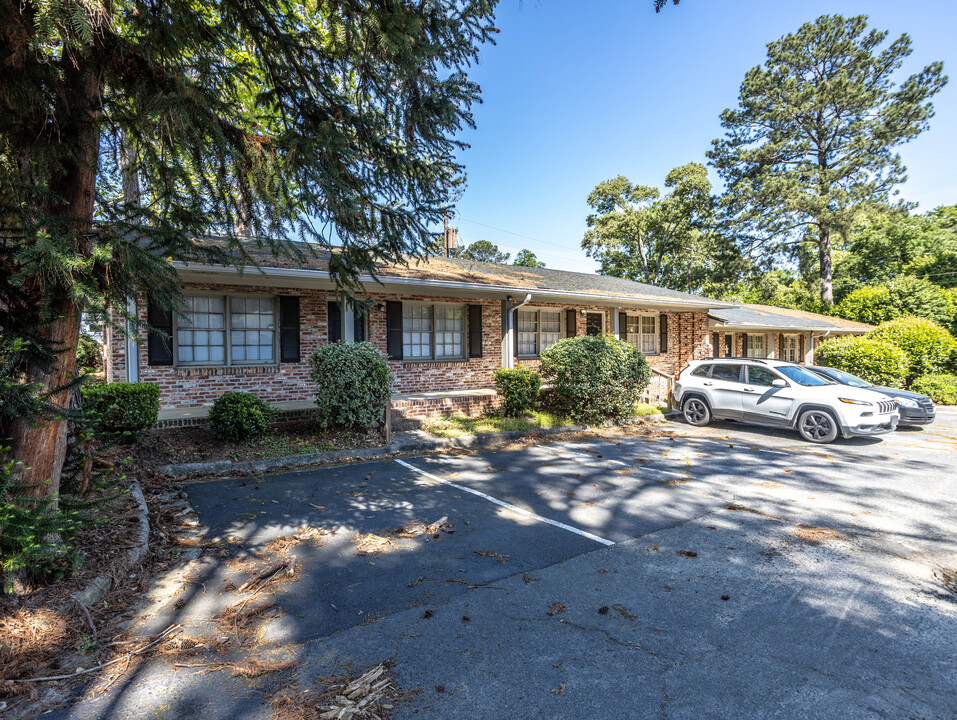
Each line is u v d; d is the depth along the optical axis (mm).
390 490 6238
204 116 3316
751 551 4496
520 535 4836
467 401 11406
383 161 4422
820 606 3535
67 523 3176
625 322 17531
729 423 12219
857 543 4711
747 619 3354
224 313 10094
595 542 4684
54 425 3377
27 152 2955
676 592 3725
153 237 3207
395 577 3914
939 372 17812
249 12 3725
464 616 3354
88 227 3000
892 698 2580
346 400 8594
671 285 44719
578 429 10859
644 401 13484
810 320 22484
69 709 2441
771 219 32312
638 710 2477
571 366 11180
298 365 10844
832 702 2543
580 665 2838
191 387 9594
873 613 3445
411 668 2795
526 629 3205
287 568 3977
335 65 4195
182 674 2719
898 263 36219
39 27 2285
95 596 3381
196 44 3316
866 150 29359
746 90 32656
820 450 9086
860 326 24359
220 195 4074
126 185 4660
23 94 2715
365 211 4336
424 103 4207
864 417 9406
